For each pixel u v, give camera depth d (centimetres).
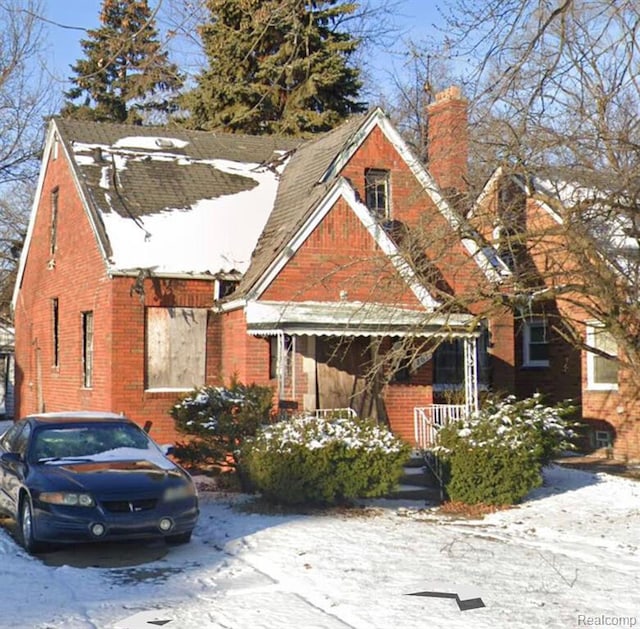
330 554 1076
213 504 1448
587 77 1363
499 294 1352
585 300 1978
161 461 1210
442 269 1625
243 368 1883
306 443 1370
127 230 2023
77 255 2197
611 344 2180
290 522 1289
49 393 2442
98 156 2233
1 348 3703
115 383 1919
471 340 1889
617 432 2150
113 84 1479
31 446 1216
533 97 1178
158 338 1972
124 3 1336
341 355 1969
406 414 2009
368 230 1939
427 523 1319
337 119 3045
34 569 1011
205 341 2009
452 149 1448
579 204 1305
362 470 1381
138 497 1095
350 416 1505
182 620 804
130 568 1027
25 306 2744
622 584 944
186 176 2266
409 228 1616
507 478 1473
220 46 1641
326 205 1911
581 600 875
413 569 1002
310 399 1925
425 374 2033
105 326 1969
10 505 1204
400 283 1477
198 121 3083
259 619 807
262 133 3053
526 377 2466
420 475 1727
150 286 1955
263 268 1866
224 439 1514
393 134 2116
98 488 1088
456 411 1945
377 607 845
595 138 1282
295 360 1927
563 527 1304
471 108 1149
